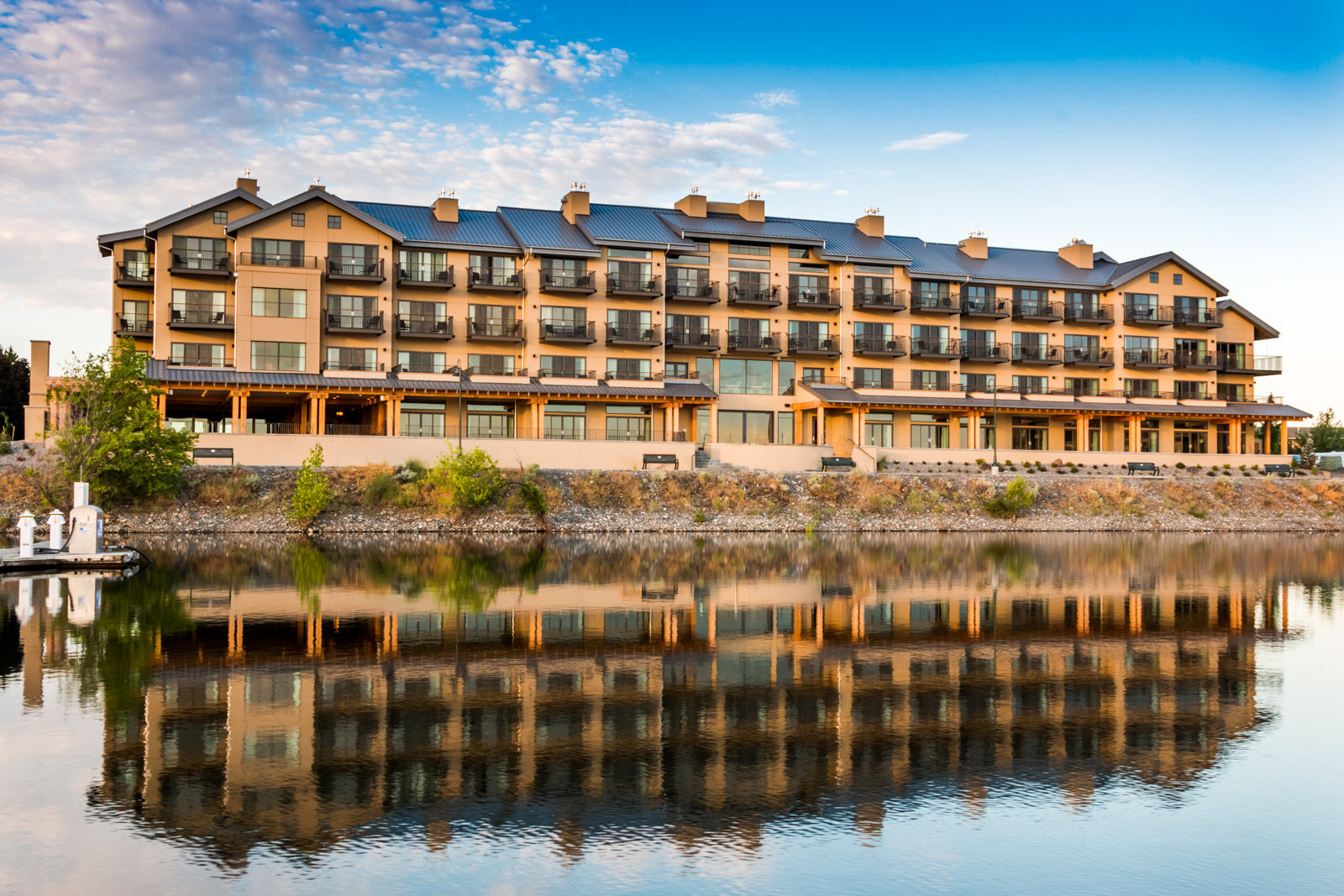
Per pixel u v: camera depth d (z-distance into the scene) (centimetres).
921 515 5975
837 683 1850
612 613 2575
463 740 1462
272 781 1281
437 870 1040
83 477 4697
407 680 1811
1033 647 2198
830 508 5947
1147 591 3095
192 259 6216
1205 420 8231
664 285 7069
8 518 4653
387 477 5322
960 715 1639
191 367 5988
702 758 1404
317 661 1955
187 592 2828
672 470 6178
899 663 2019
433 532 5091
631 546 4553
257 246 6144
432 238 6638
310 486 4950
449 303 6688
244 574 3269
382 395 6050
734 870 1055
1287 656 2120
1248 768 1397
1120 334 8206
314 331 6128
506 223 7088
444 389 6122
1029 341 8088
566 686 1792
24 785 1253
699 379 7262
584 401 6775
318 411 5975
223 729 1496
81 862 1041
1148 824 1200
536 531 5250
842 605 2772
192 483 5116
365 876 1023
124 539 4431
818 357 7606
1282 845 1142
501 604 2695
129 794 1229
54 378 5288
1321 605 2831
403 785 1277
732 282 7350
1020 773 1366
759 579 3331
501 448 5941
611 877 1033
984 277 7881
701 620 2495
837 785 1308
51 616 2398
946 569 3666
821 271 7581
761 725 1571
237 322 5984
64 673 1823
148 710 1592
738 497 5866
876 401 7100
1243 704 1727
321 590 2898
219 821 1155
